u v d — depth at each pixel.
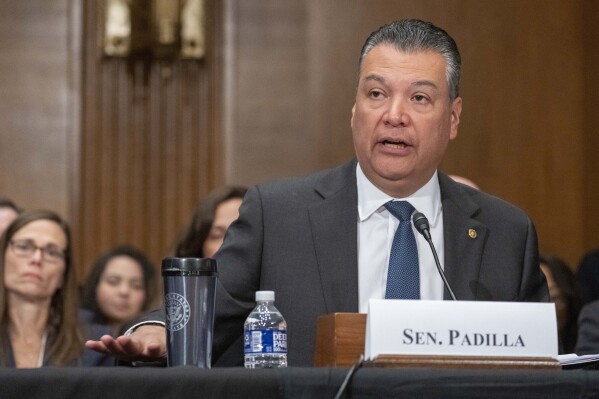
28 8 12.84
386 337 3.73
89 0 12.88
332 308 4.63
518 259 4.89
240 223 4.88
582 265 10.91
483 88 12.87
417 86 4.66
